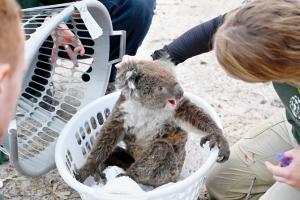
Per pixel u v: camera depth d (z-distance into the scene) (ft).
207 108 6.21
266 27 3.98
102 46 7.14
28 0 7.64
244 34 4.08
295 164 5.01
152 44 10.36
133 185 5.39
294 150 5.21
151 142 5.84
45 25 5.71
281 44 3.96
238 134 7.97
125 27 7.98
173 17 11.30
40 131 7.05
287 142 6.33
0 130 2.89
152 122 5.68
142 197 5.08
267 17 4.01
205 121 5.72
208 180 6.73
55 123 7.21
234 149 6.60
